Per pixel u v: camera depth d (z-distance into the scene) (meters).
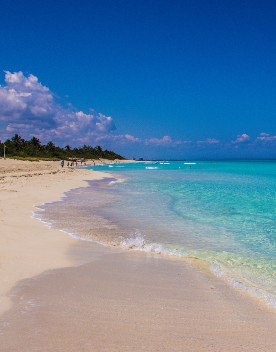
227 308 7.03
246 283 8.61
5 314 6.30
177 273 9.23
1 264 9.19
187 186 36.09
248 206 21.59
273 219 17.22
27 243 11.73
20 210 18.69
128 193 28.92
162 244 12.41
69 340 5.49
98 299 7.23
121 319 6.34
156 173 66.50
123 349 5.31
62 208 20.34
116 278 8.66
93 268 9.41
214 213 18.97
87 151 197.50
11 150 125.94
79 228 14.91
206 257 10.87
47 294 7.37
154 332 5.91
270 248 11.96
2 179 36.00
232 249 11.84
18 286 7.73
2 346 5.22
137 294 7.63
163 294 7.69
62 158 145.38
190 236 13.68
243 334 5.94
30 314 6.34
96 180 43.91
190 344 5.55
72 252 11.00
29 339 5.46
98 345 5.39
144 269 9.52
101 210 19.84
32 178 40.22
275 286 8.49
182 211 19.62
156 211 19.61
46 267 9.26
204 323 6.32
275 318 6.61
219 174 62.78
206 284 8.43
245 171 77.25
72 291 7.62
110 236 13.55
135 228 15.10
